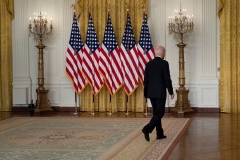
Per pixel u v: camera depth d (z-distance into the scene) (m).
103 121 9.22
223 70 10.91
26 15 11.62
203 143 6.37
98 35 11.41
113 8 11.30
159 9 11.23
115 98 11.33
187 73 11.16
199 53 11.09
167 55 11.23
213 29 10.99
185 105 10.74
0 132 7.68
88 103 11.48
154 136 7.04
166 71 6.39
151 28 11.27
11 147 6.19
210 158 5.30
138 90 11.23
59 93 11.59
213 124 8.55
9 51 11.69
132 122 9.00
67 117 10.07
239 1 10.81
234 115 10.27
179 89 10.58
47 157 5.44
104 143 6.45
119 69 10.92
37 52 11.66
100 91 11.38
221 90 10.96
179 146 6.15
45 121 9.27
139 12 11.21
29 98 11.61
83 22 11.45
